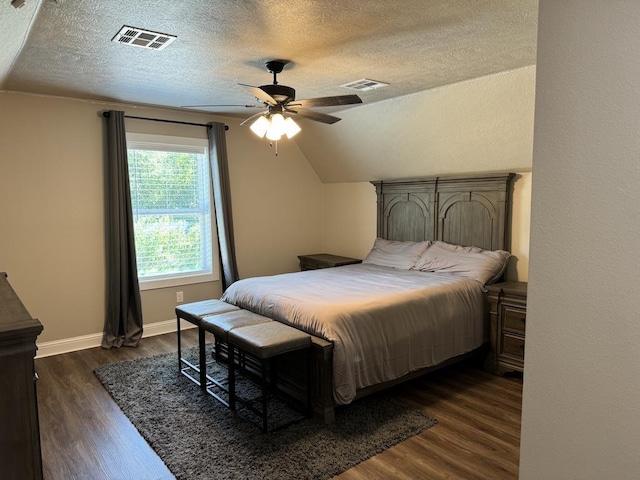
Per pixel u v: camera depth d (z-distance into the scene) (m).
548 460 0.95
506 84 3.51
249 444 2.67
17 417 1.56
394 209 5.31
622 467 0.84
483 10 2.32
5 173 4.00
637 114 0.79
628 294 0.82
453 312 3.60
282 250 5.96
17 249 4.09
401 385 3.57
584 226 0.87
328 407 2.91
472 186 4.49
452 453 2.59
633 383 0.82
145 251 4.89
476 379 3.69
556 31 0.88
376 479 2.35
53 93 4.09
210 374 3.75
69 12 2.29
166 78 3.61
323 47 2.88
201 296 5.24
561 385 0.92
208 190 5.24
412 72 3.45
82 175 4.39
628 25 0.79
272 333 2.95
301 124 5.37
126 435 2.79
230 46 2.84
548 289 0.93
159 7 2.25
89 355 4.24
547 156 0.91
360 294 3.44
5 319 1.61
